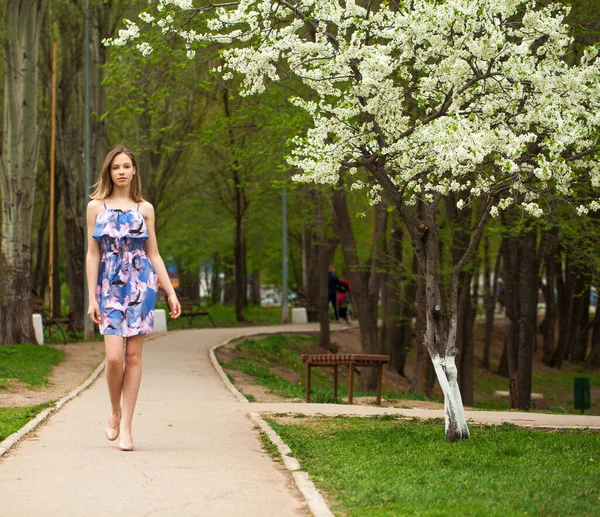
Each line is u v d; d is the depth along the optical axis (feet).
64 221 95.76
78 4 92.43
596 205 32.45
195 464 23.61
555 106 31.07
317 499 19.40
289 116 56.03
